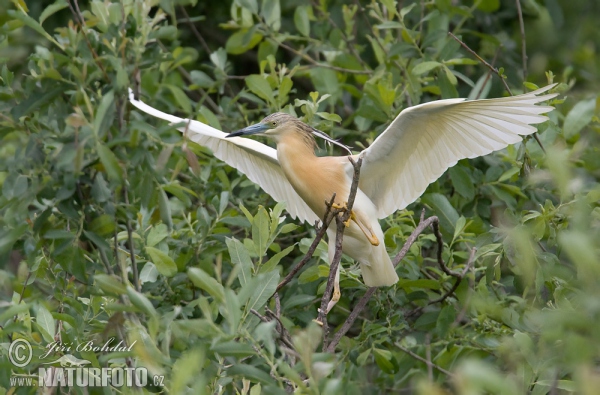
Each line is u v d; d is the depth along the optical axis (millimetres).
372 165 10086
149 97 10523
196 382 6621
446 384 10594
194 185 11461
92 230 8336
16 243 9297
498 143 9422
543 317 5742
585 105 10742
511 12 15094
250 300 7145
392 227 10227
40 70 8859
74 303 8547
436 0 12570
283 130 10672
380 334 10523
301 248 10000
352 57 13492
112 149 8203
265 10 13594
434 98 13469
